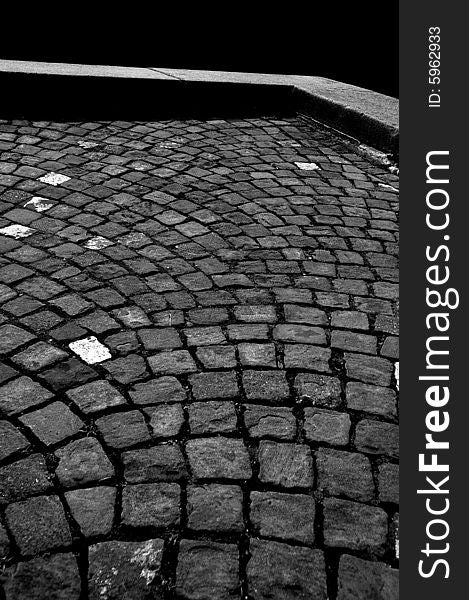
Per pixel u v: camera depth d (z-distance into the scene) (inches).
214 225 148.3
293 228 151.3
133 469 76.3
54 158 182.2
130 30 366.6
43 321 104.4
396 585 65.8
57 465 75.9
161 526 69.0
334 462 80.6
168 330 105.3
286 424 86.2
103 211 150.3
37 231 136.9
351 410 90.6
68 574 62.9
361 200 173.8
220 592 62.6
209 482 75.4
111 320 106.4
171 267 126.9
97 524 68.6
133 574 63.4
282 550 67.6
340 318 114.4
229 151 204.1
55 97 220.7
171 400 88.6
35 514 69.1
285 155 206.5
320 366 99.7
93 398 87.6
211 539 68.0
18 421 82.4
